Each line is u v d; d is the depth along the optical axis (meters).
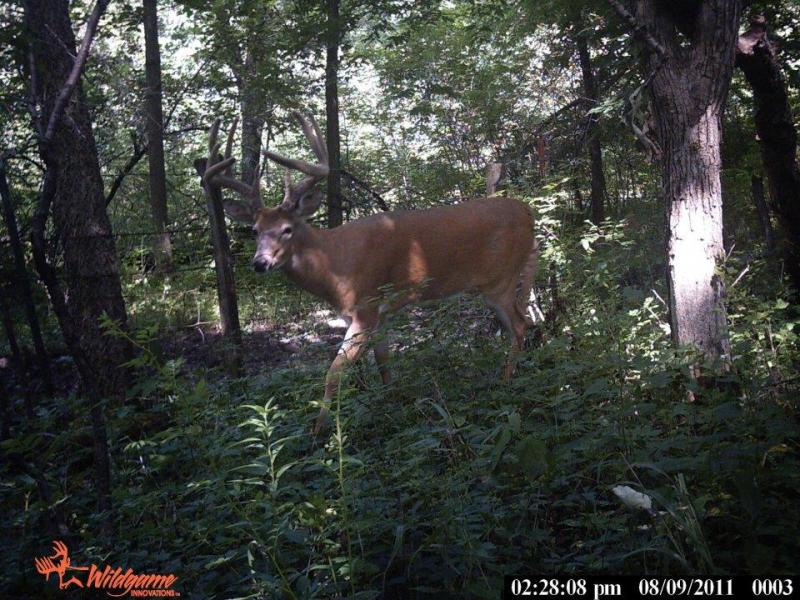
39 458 2.56
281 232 3.71
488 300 4.08
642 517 1.99
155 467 2.57
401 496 2.05
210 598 1.95
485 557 1.76
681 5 2.95
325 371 3.63
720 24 2.94
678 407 2.35
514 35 7.31
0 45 2.83
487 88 8.18
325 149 3.88
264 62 6.13
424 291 3.98
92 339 3.41
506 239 4.05
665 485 2.01
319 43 6.11
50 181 2.26
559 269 4.06
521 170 5.48
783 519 1.91
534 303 4.36
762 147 4.12
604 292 4.01
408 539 2.04
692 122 2.99
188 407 2.36
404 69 8.23
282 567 1.90
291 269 3.80
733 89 5.41
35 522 2.55
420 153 8.64
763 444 2.11
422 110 7.93
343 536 1.99
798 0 5.03
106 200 3.52
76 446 2.96
